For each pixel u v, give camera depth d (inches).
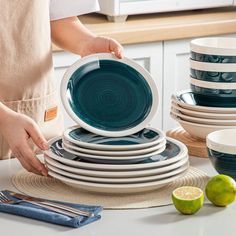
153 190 66.7
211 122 77.0
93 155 65.8
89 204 63.5
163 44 131.9
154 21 135.6
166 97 135.3
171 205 63.7
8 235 57.4
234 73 76.5
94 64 73.5
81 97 73.4
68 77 72.7
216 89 77.2
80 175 65.2
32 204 62.1
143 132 72.0
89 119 72.4
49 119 91.4
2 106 71.9
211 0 142.0
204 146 77.2
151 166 65.0
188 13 144.8
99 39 86.0
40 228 58.7
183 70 135.7
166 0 137.2
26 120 70.6
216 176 63.5
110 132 70.8
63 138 70.1
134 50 129.3
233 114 76.9
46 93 90.2
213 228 58.7
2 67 86.6
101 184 64.2
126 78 73.2
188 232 57.8
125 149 65.7
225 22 136.0
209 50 76.5
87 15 140.8
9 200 63.4
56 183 69.2
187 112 78.7
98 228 58.6
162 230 58.2
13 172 72.7
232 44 84.0
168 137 74.9
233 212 62.2
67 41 92.1
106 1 133.5
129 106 73.1
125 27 129.5
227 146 67.4
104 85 73.4
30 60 87.7
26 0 86.4
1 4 85.0
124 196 65.6
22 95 88.0
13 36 86.4
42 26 88.4
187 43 134.3
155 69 132.3
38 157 76.6
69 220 58.6
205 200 64.8
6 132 70.7
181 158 67.6
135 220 60.2
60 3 91.8
